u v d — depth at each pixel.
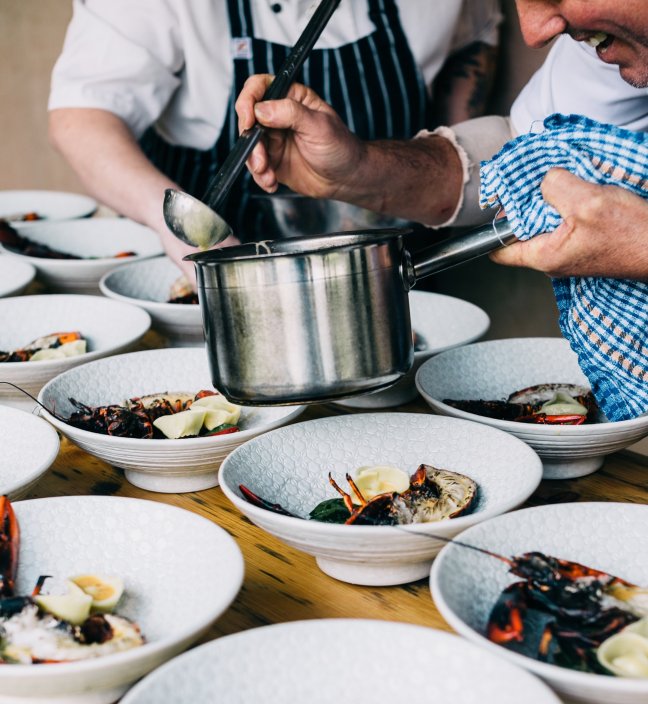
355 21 2.15
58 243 2.29
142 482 1.19
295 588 0.96
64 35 4.01
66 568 0.92
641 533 0.92
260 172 1.42
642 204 0.99
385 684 0.71
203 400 1.30
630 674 0.72
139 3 2.04
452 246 1.00
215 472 1.19
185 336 1.74
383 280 0.93
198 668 0.70
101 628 0.78
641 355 1.18
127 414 1.21
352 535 0.87
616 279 1.14
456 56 2.39
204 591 0.85
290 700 0.71
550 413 1.26
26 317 1.73
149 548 0.93
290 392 0.91
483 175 1.09
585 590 0.81
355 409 1.45
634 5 1.00
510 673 0.67
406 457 1.16
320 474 1.14
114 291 1.87
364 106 2.18
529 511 0.90
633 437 1.15
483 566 0.84
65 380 1.33
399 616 0.90
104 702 0.78
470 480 1.05
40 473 1.04
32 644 0.75
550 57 1.72
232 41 2.10
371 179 1.54
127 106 2.08
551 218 1.01
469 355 1.45
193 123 2.21
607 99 1.61
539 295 2.68
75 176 4.22
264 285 0.89
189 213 1.03
